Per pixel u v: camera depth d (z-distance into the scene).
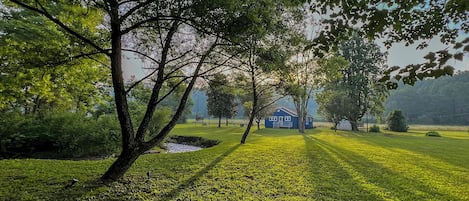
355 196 5.31
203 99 64.62
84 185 5.57
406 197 5.27
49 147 12.15
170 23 6.79
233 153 10.73
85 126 12.87
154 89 6.54
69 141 12.09
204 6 5.27
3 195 4.86
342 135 23.58
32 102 13.80
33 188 5.30
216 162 8.67
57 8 7.05
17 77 6.46
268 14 6.50
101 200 4.78
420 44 2.74
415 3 2.20
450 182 6.49
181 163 8.45
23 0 5.98
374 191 5.66
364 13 2.25
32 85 7.62
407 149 13.02
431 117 53.59
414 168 8.13
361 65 31.67
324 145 14.20
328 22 2.40
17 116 12.19
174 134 23.86
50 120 12.63
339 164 8.61
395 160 9.59
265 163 8.60
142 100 20.58
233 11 5.46
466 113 50.44
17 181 5.73
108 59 8.02
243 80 14.34
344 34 2.46
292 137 20.00
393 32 2.82
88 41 5.68
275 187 5.85
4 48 6.27
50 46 6.70
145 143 6.21
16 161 7.91
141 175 6.69
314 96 26.39
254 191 5.54
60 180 5.90
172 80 8.27
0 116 11.84
